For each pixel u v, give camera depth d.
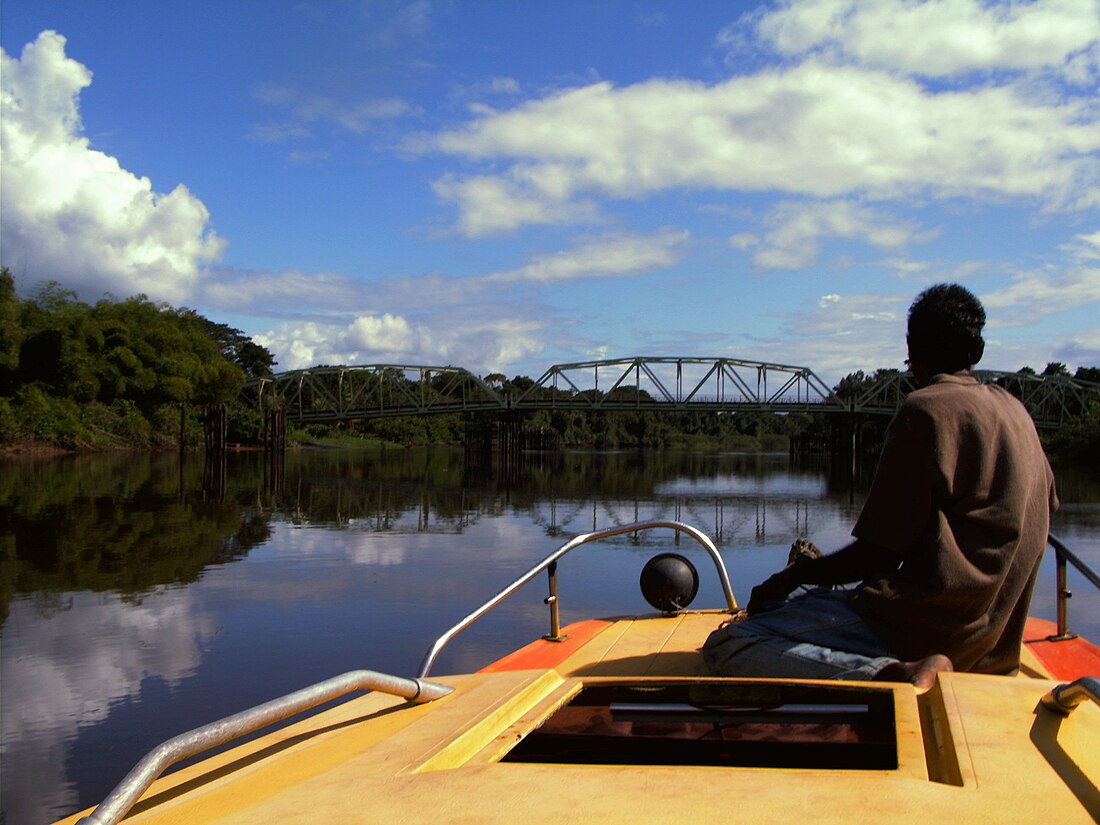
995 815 1.20
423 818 1.23
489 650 8.23
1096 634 8.65
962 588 2.61
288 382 93.50
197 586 11.82
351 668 7.68
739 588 11.76
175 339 70.12
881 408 91.81
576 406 87.81
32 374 59.09
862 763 1.91
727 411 90.44
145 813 1.43
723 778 1.35
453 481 40.19
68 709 6.66
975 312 2.97
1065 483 39.34
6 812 4.88
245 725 1.52
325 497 28.69
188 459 56.16
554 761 1.94
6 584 11.88
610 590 11.34
